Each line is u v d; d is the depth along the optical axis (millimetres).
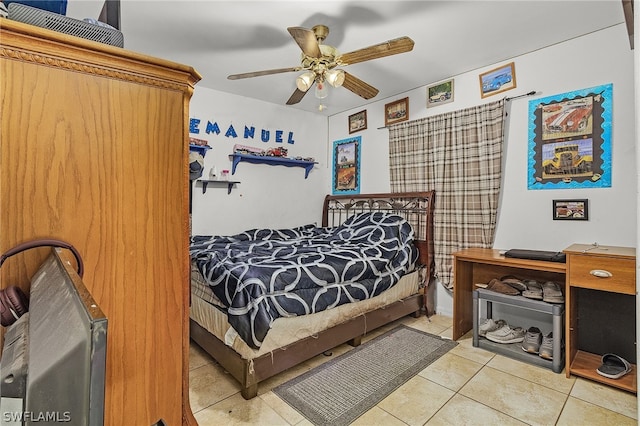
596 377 1949
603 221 2279
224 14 2074
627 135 2184
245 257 2301
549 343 2189
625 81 2189
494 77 2799
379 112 3736
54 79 657
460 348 2449
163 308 813
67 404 390
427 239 3131
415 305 3043
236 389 1911
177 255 836
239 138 3605
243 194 3652
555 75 2477
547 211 2529
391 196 3512
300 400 1807
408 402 1789
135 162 762
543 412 1698
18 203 631
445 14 2088
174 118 817
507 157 2742
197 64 2803
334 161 4309
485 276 2771
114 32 854
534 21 2172
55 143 663
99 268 717
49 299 532
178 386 843
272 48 2521
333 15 2090
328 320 2205
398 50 1913
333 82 2139
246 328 1757
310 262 2270
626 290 1827
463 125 2930
